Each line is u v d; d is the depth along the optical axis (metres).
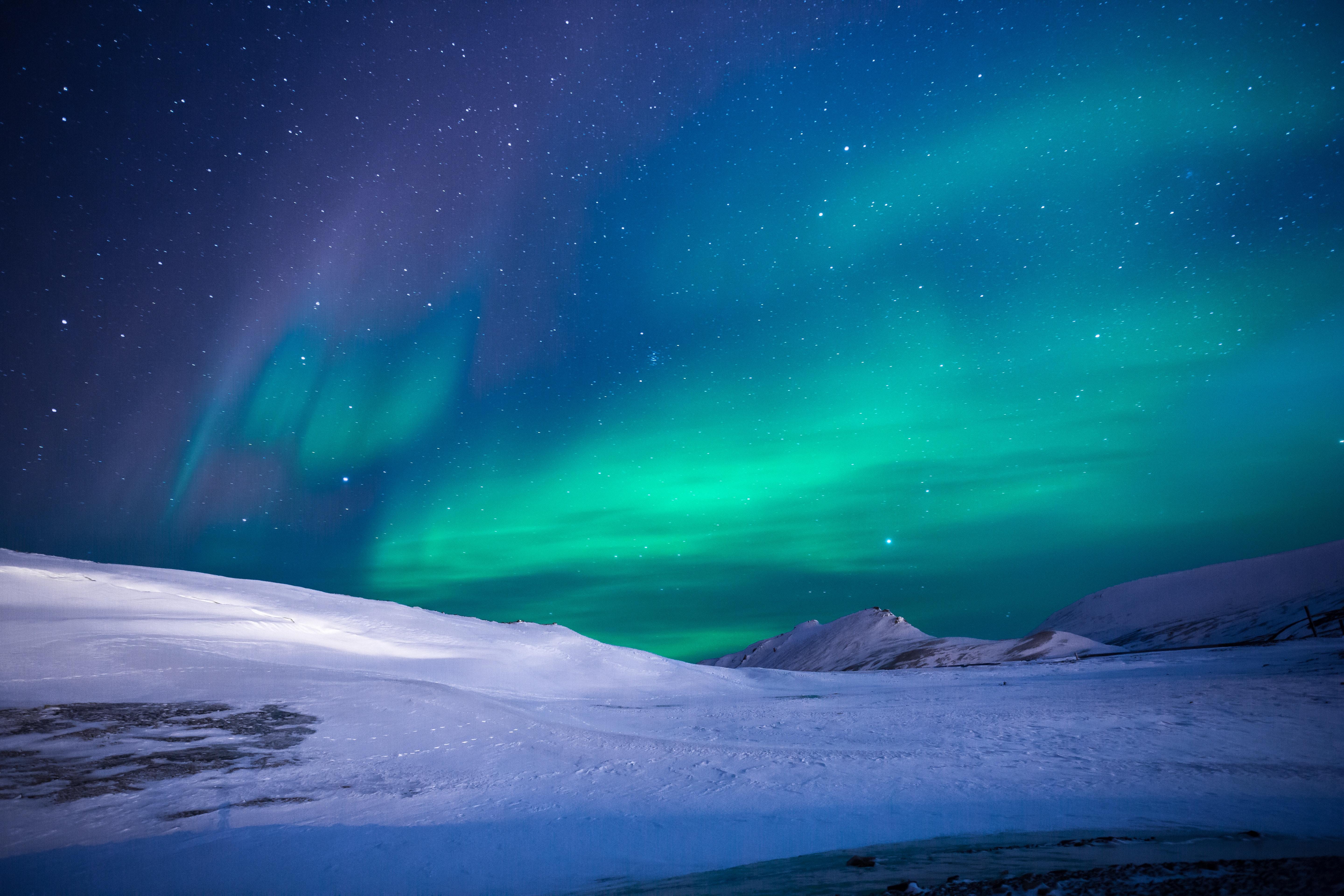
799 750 13.59
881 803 9.11
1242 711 16.19
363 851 7.47
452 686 18.39
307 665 22.38
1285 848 5.78
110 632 20.14
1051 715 17.67
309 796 10.15
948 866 5.70
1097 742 13.48
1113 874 4.43
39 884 6.66
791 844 7.23
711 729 18.28
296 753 12.38
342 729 14.02
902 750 13.45
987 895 4.23
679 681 36.34
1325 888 3.61
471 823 8.70
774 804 9.32
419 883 6.36
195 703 14.81
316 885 6.41
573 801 9.84
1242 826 7.05
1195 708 17.03
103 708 13.87
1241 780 9.69
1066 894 4.05
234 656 20.56
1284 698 17.67
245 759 11.79
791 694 33.19
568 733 14.65
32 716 12.97
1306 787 9.12
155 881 6.63
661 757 12.89
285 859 7.22
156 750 11.84
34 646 17.50
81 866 7.13
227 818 8.98
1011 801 8.88
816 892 4.98
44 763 10.84
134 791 9.98
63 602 24.20
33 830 8.45
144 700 14.70
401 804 9.77
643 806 9.48
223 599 31.42
